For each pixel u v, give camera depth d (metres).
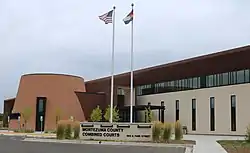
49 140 34.19
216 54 51.00
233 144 27.95
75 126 34.16
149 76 63.97
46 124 64.62
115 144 29.31
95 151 22.25
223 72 51.94
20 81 69.25
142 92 68.44
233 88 49.69
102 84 73.44
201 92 54.91
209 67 53.12
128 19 38.53
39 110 65.19
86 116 68.38
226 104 50.50
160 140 31.00
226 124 50.12
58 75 66.88
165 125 31.31
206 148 24.52
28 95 66.38
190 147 26.08
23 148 24.28
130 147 26.22
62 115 65.19
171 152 21.92
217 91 52.19
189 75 57.22
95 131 33.28
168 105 61.09
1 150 22.39
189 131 56.25
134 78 66.38
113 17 39.47
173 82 61.44
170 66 59.19
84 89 72.69
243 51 47.09
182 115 58.00
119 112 68.12
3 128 79.81
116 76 69.12
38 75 66.56
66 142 32.00
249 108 47.06
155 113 63.56
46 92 65.75
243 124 47.62
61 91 66.38
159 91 64.31
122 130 32.31
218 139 37.25
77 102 67.75
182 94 58.53
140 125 31.81
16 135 47.72
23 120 65.19
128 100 70.56
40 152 21.06
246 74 48.50
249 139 29.81
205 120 53.62
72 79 68.38
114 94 69.12
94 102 69.75
